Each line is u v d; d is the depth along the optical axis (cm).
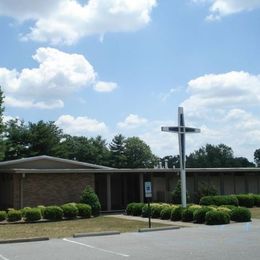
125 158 8806
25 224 2434
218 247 1389
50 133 6203
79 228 2181
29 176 3028
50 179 3102
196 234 1791
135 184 3862
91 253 1345
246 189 4150
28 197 3011
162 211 2569
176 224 2264
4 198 3250
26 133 6038
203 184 3744
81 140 8569
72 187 3170
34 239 1723
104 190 3788
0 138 4612
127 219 2628
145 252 1328
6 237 1838
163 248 1404
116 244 1537
